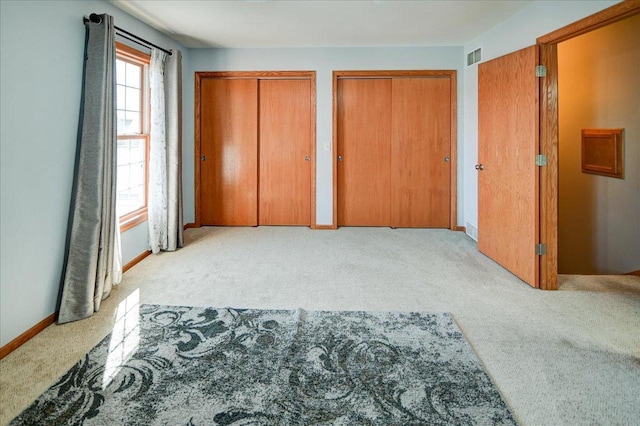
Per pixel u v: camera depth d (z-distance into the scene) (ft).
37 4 8.63
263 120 19.24
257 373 7.14
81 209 9.64
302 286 11.61
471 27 15.16
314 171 19.03
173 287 11.51
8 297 7.95
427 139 18.89
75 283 9.37
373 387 6.74
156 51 14.24
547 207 11.21
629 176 13.12
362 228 19.27
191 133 18.99
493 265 13.58
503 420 5.92
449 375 7.08
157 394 6.52
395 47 18.30
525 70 11.62
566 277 12.43
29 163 8.48
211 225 19.58
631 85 12.94
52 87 9.15
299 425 5.83
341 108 19.04
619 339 8.39
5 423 5.80
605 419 5.96
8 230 7.95
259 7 12.87
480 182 14.93
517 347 8.09
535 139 11.21
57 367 7.32
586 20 9.61
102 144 10.03
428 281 12.03
